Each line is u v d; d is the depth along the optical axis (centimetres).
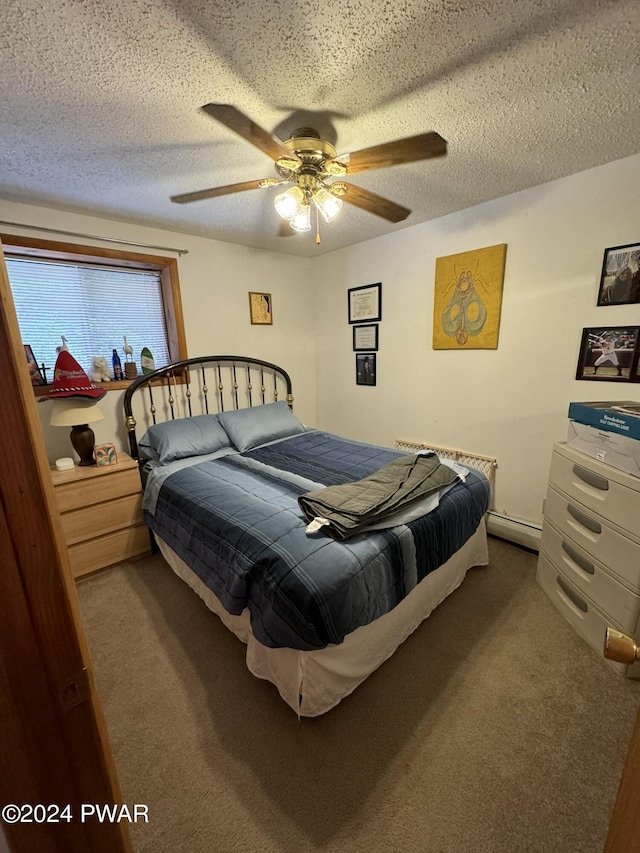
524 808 107
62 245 228
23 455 40
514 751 122
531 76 119
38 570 42
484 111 138
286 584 122
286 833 103
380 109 135
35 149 156
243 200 214
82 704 48
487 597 198
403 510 159
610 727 129
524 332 227
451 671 153
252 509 166
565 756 120
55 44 100
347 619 123
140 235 257
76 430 229
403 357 301
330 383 369
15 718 42
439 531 164
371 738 128
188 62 109
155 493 217
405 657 161
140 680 153
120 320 271
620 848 53
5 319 37
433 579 175
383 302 306
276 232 278
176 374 290
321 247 325
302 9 92
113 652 168
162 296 288
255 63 110
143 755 124
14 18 91
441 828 103
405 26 98
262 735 130
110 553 232
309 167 140
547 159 178
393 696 143
